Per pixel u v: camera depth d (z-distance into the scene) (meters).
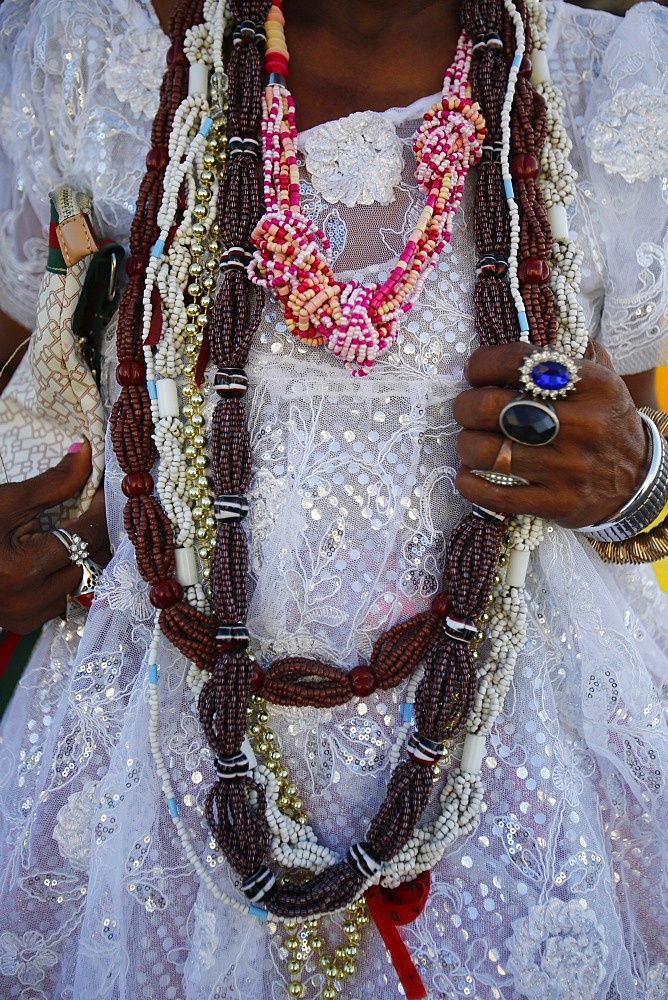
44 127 1.11
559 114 1.06
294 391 0.99
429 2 1.04
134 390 1.01
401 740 1.01
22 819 1.04
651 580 1.20
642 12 1.11
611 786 1.05
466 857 1.01
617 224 1.06
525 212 1.01
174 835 1.00
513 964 0.97
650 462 0.98
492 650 1.02
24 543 1.07
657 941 1.03
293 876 1.03
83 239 1.06
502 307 1.00
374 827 0.98
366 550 0.98
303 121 1.05
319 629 0.99
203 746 1.01
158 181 1.03
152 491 1.02
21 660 1.13
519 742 1.02
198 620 1.00
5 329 1.24
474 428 0.95
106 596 1.03
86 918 0.95
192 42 1.04
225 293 0.98
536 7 1.08
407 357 0.99
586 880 0.97
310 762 1.01
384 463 0.98
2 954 1.01
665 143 1.05
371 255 1.00
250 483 0.99
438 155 0.98
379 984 1.02
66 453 1.14
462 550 0.98
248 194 1.00
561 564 1.03
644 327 1.08
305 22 1.05
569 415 0.91
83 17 1.08
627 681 1.02
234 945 0.98
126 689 1.03
